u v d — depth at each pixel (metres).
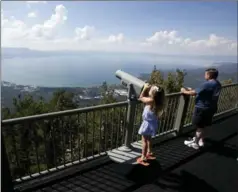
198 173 3.31
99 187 2.87
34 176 2.85
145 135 3.36
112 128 3.82
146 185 2.96
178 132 4.68
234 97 6.67
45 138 3.06
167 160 3.68
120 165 3.43
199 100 3.91
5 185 2.48
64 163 3.17
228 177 3.23
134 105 3.62
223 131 5.14
